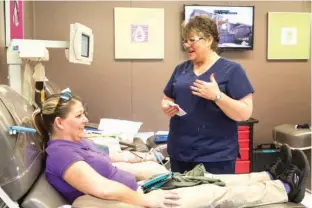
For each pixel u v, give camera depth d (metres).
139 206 1.65
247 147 3.47
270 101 3.95
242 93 2.13
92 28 3.62
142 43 3.69
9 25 2.49
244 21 3.72
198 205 1.87
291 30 3.86
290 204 2.07
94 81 3.69
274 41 3.85
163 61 3.75
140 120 3.80
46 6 3.54
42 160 1.83
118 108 3.76
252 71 3.88
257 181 2.21
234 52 3.82
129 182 1.89
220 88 2.14
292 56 3.90
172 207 1.77
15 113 1.67
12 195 1.52
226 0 3.75
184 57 3.76
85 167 1.65
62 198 1.72
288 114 3.99
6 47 2.49
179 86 2.23
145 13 3.65
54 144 1.75
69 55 2.36
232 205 1.96
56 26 3.57
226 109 2.05
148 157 2.58
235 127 2.23
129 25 3.65
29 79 2.41
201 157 2.20
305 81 3.96
